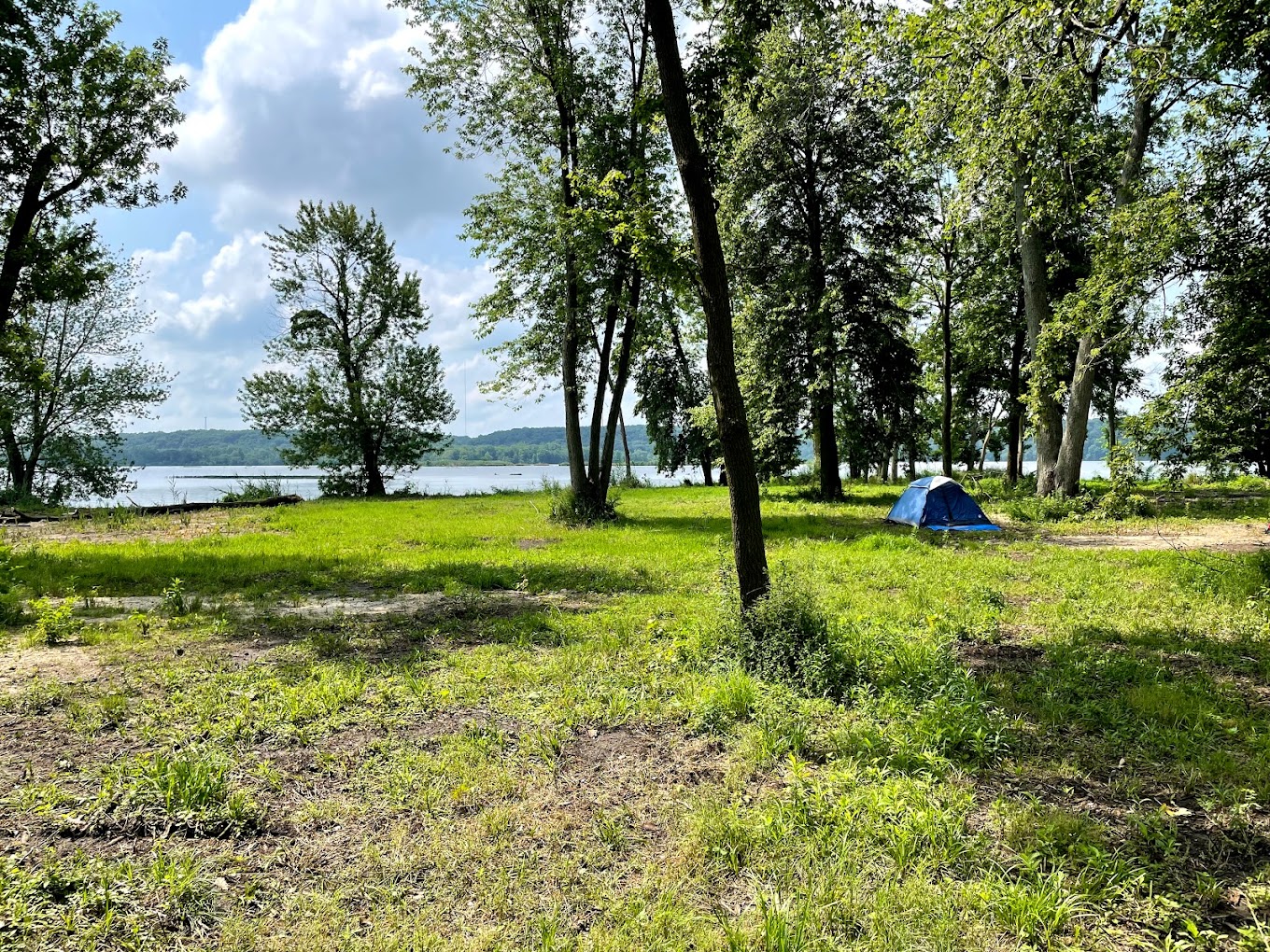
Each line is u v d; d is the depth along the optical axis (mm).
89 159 19438
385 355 40812
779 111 22953
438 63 19172
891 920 2955
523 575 11703
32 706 5312
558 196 19625
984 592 9117
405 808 3963
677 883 3258
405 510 27234
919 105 11523
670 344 44375
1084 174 18734
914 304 34250
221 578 11500
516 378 22125
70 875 3174
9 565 10977
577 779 4332
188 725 5031
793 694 5578
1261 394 13586
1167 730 4914
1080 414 20906
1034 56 10219
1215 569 9688
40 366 22672
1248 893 3152
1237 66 11352
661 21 6793
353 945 2846
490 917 3053
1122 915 3055
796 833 3645
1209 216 11609
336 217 38500
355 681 5965
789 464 26953
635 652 6980
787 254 26031
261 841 3617
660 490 39781
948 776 4305
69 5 18422
